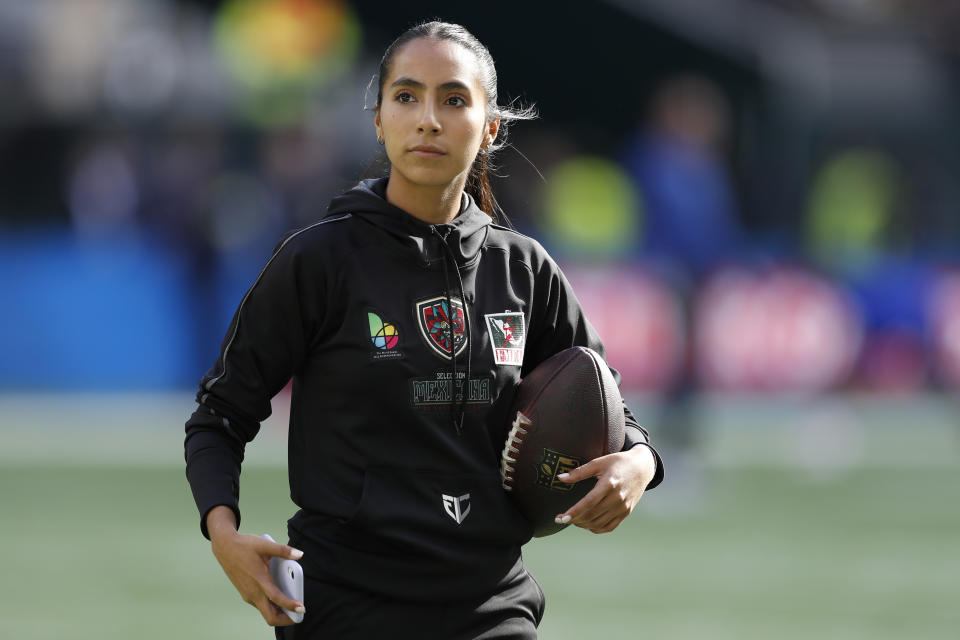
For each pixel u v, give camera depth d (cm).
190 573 2542
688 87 3331
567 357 1170
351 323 1105
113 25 6003
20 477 3556
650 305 4488
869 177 5306
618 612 2312
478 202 1262
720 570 2683
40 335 4547
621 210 4703
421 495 1102
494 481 1137
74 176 5259
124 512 3138
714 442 4325
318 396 1122
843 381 4725
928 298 4772
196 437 1123
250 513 3056
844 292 4722
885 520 3262
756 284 4647
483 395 1133
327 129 5259
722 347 4616
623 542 2964
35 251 4559
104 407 4478
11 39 5950
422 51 1114
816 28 5756
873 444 4431
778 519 3250
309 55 5197
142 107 5819
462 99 1115
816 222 4962
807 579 2612
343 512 1098
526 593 1154
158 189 5053
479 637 1114
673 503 3394
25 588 2409
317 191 4809
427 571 1097
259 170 5009
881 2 5972
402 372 1102
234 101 5688
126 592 2389
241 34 5262
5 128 5781
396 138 1114
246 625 2164
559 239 4712
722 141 5581
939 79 5819
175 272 4584
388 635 1095
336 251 1113
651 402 4466
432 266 1129
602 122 5909
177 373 4584
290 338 1118
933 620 2300
